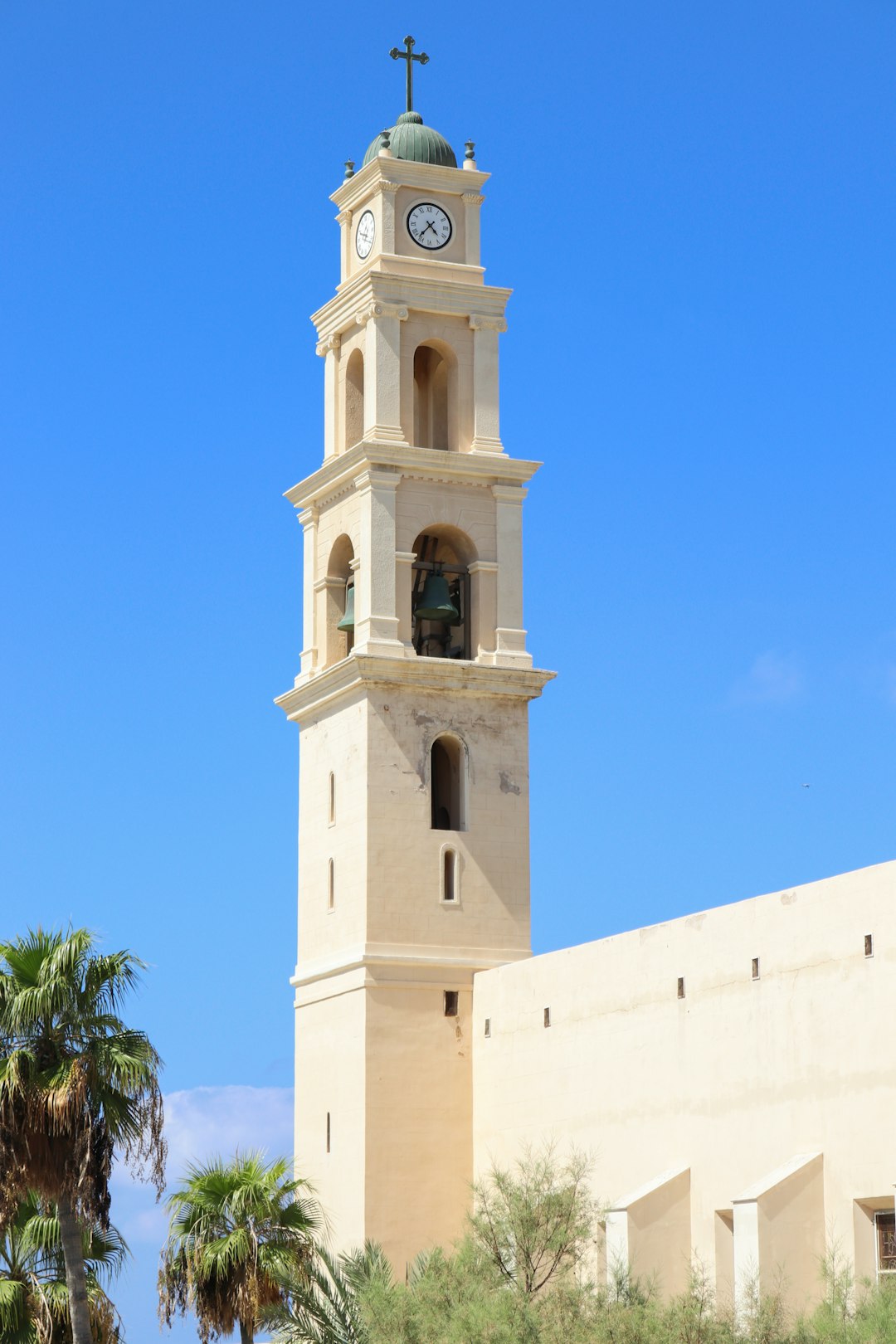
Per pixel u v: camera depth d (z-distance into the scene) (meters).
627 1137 62.91
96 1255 57.34
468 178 77.12
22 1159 51.62
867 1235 54.56
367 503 73.44
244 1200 60.06
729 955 59.88
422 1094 70.75
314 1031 73.62
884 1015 54.28
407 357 75.12
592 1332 48.97
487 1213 56.31
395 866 72.12
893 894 54.50
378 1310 53.12
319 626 75.81
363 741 72.62
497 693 74.12
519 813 74.00
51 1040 52.91
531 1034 68.38
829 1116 55.62
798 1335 48.53
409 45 78.88
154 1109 52.84
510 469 75.31
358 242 77.31
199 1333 59.69
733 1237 58.59
